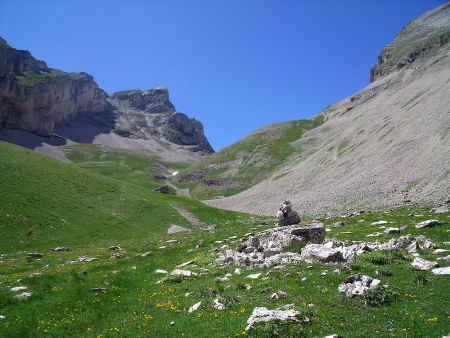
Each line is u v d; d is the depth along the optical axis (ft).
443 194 185.98
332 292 64.34
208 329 57.06
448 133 274.36
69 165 320.50
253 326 53.11
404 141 330.54
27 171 250.57
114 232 214.28
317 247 88.12
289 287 69.36
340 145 506.48
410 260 78.59
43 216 200.64
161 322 62.64
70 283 90.94
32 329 64.59
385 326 50.75
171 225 259.39
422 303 56.39
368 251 86.99
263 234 110.73
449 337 45.37
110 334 60.70
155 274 97.09
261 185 559.79
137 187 358.64
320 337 49.08
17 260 134.10
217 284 78.59
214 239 157.17
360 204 236.43
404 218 138.31
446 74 556.10
